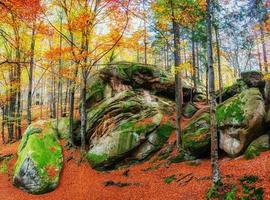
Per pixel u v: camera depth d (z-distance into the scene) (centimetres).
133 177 1627
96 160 1853
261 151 1305
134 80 2341
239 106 1448
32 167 1730
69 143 2111
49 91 4269
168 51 3362
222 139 1496
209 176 1293
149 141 1850
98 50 1950
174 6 1560
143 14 1634
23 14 1041
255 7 1259
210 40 1187
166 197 1271
